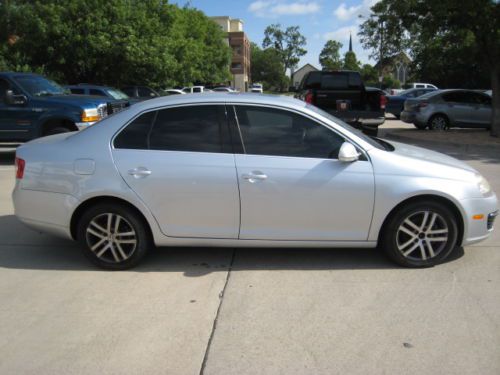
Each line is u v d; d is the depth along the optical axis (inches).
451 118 627.5
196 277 170.7
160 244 175.6
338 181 167.8
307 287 161.6
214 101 175.0
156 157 170.7
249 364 118.9
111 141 174.2
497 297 152.9
